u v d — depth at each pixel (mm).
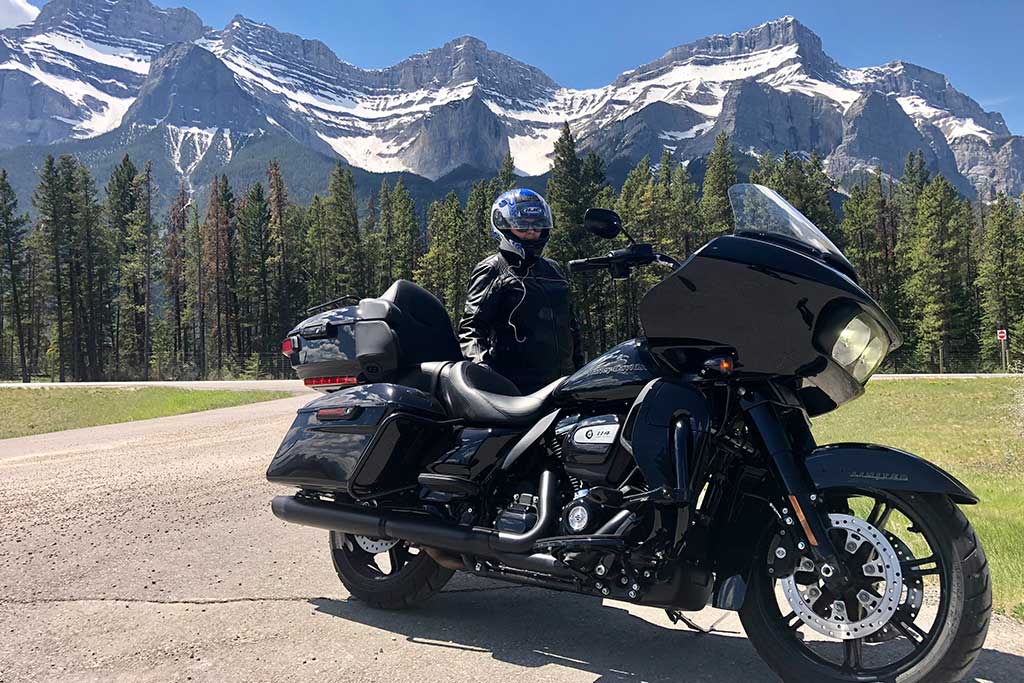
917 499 3244
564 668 3814
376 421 4562
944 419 19938
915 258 77875
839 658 3811
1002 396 25875
